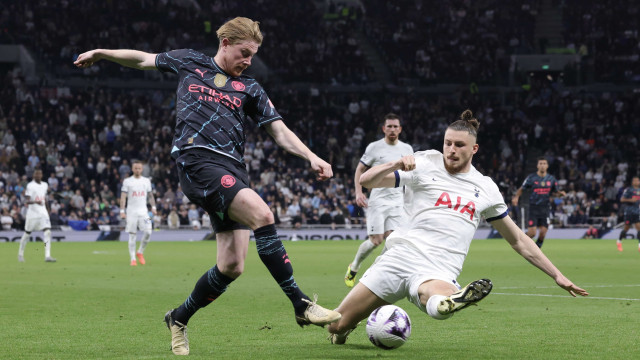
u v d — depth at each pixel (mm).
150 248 31203
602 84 53875
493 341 7965
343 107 52031
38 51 47812
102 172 41375
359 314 7312
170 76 49594
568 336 8328
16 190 37312
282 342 7945
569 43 56125
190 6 54719
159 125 46625
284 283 6418
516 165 48062
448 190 7172
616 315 10273
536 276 17172
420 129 50406
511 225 7281
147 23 50781
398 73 54469
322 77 53344
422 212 7199
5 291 13734
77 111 45000
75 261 22875
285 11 55719
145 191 21688
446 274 6969
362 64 54250
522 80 54000
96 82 47500
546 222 24062
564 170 47656
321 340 8078
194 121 6715
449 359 6805
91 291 13766
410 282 6941
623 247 31656
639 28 55969
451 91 54219
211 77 6867
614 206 43938
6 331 8758
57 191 39219
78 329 8930
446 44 56219
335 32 55594
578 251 28609
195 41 52031
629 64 54125
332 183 43844
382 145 14703
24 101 43875
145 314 10430
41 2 49531
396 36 57031
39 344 7754
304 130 49156
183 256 25609
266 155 46156
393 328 7246
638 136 50531
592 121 51469
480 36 56531
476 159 48750
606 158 48688
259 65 52812
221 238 6820
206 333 8648
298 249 30375
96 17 50188
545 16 57156
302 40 55344
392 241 7289
